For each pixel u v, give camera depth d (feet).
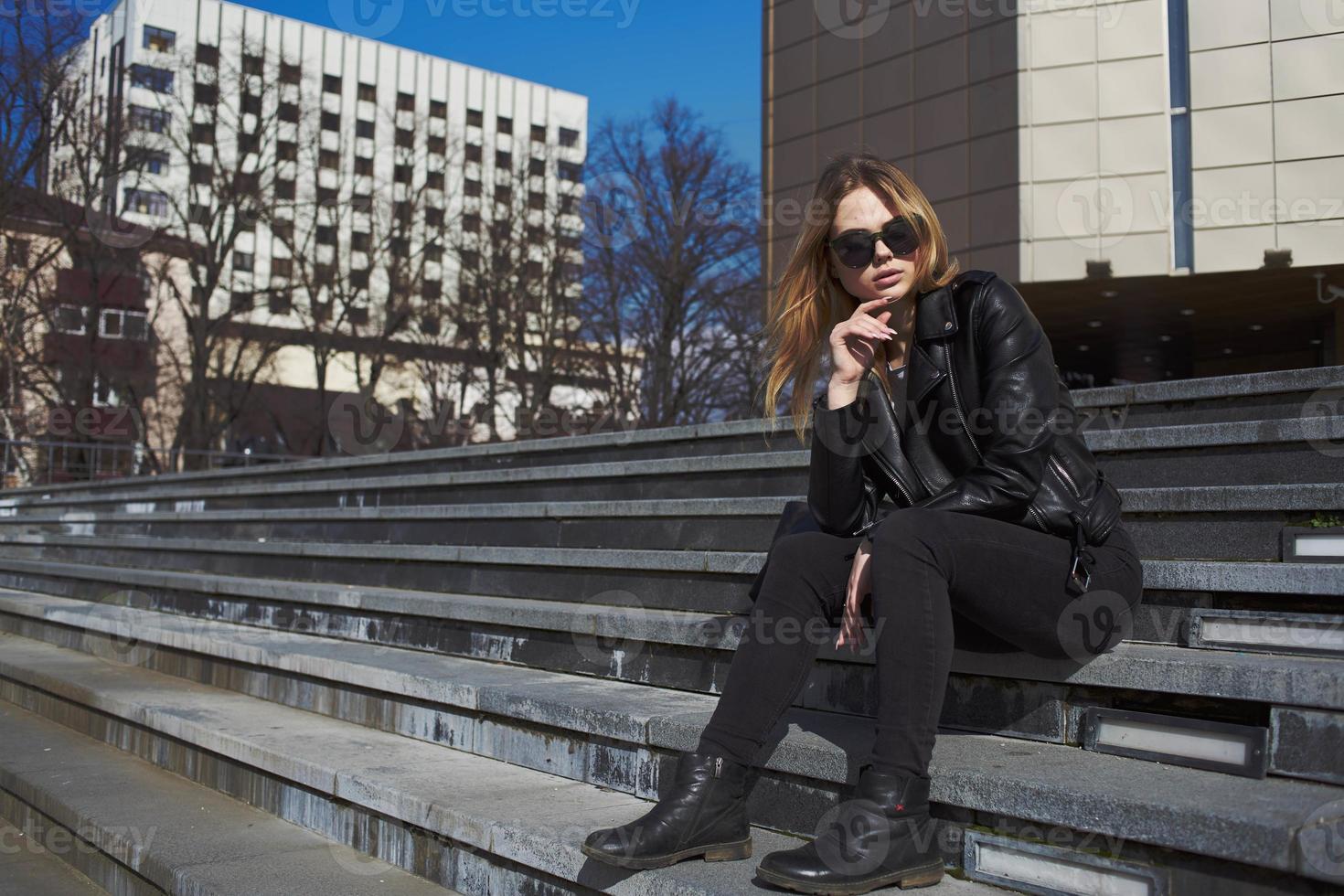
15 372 86.48
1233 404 11.93
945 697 8.21
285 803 11.24
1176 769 6.70
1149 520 9.78
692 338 97.71
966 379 7.75
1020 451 7.14
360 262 139.54
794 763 7.68
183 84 103.71
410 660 13.39
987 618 7.13
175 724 13.33
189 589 20.81
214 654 16.26
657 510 15.10
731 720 7.29
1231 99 59.82
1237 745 6.49
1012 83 65.67
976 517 7.08
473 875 8.64
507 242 110.22
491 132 187.42
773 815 7.93
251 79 109.09
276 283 129.49
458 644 13.91
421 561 17.60
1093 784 6.23
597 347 108.37
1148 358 87.81
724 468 15.64
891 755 6.63
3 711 18.78
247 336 108.06
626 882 7.07
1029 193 64.34
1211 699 6.85
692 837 7.04
